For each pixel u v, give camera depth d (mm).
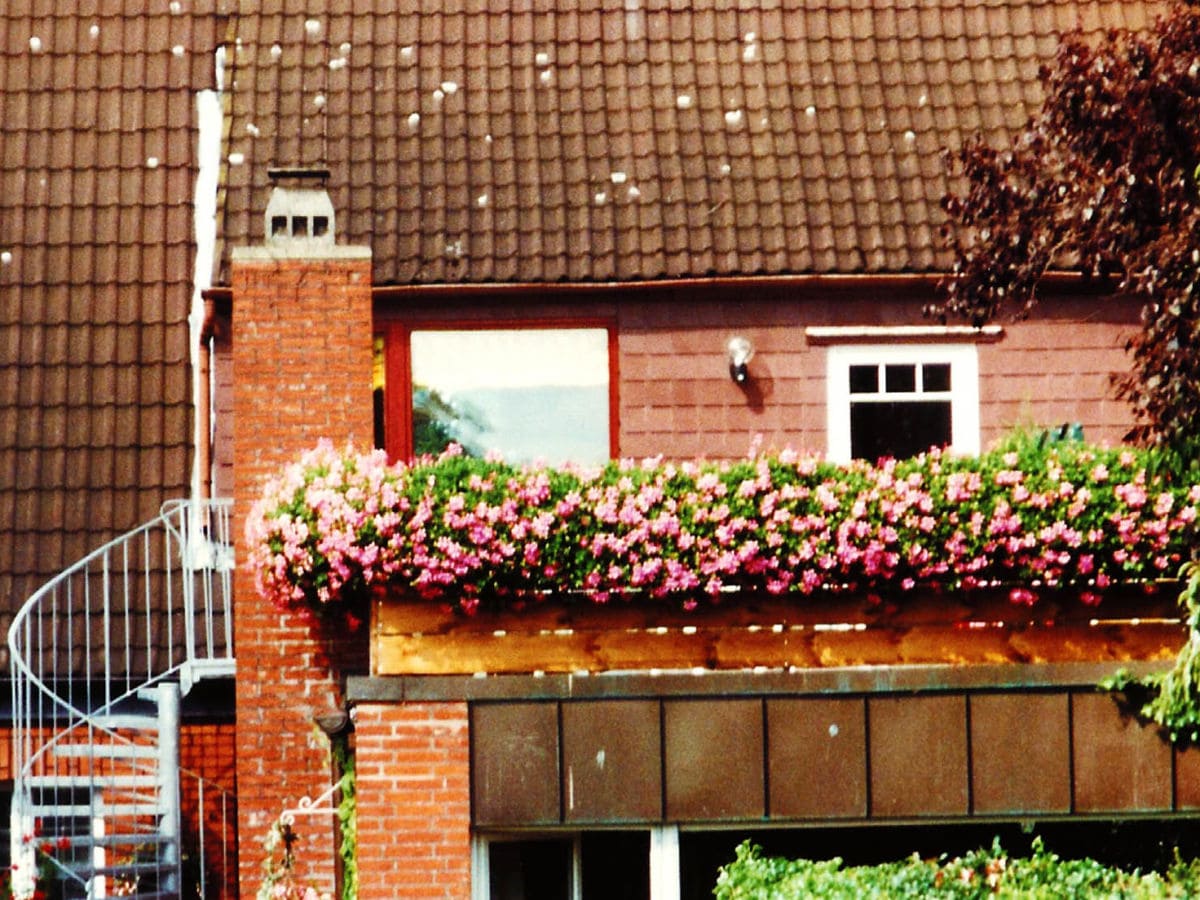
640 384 19812
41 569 19594
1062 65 16109
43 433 20172
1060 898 15328
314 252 17531
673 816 15656
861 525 15609
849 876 15312
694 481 15727
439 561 15531
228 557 19000
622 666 15852
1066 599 16016
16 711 18109
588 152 20922
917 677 15773
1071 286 19906
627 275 19734
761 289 19859
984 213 16516
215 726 19578
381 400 19641
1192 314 15336
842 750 15734
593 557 15648
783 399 19875
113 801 18188
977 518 15656
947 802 15734
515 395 19750
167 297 20891
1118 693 15836
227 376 19922
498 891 15914
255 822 17234
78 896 18703
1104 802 15773
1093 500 15680
